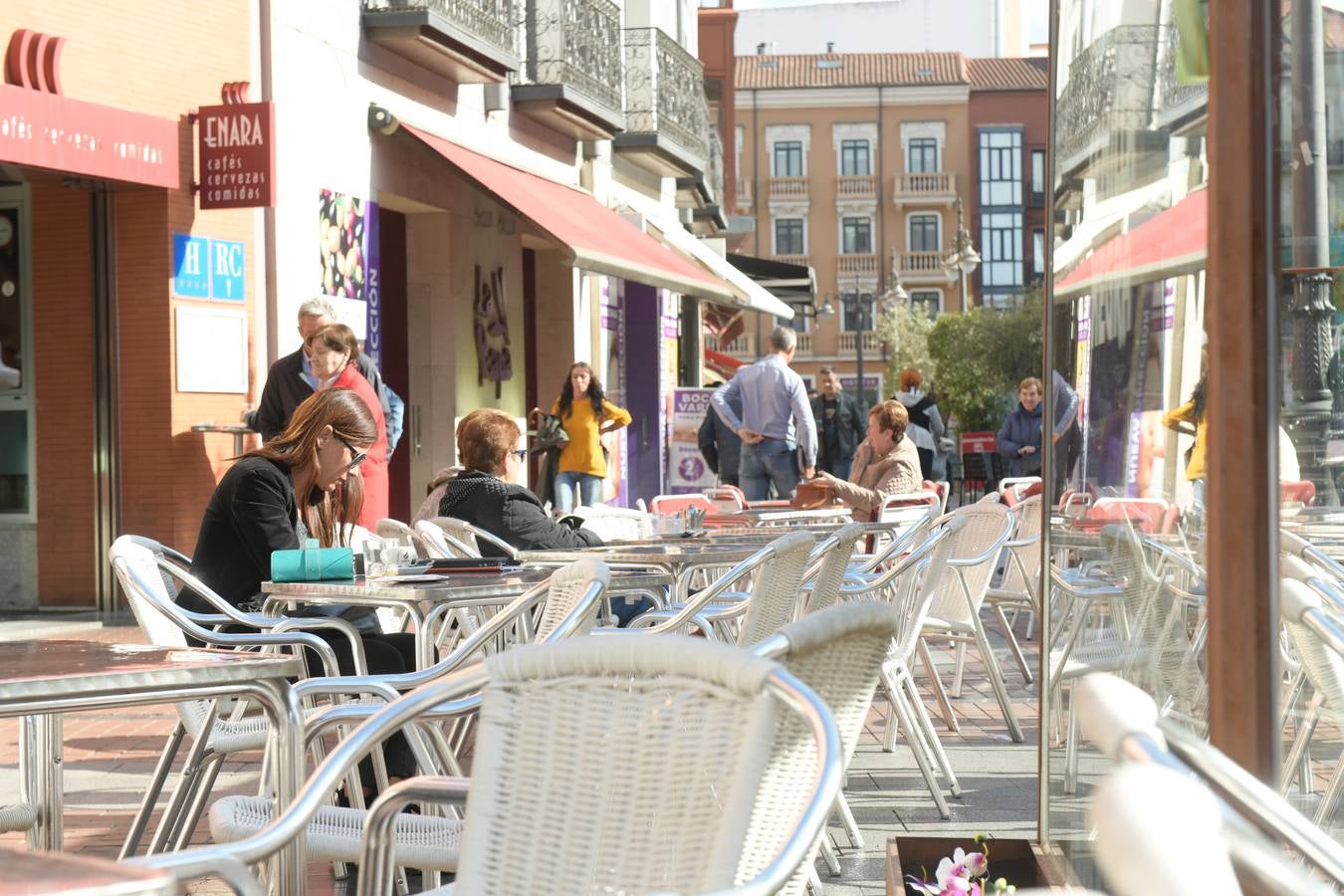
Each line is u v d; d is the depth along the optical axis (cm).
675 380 2892
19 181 1366
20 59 1195
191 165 1361
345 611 638
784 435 1694
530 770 262
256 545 614
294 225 1488
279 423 1102
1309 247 332
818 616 257
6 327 1388
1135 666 333
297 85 1498
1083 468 388
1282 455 342
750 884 211
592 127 2200
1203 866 115
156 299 1343
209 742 487
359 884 300
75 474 1373
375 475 1040
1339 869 201
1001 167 7756
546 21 2086
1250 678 216
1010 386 5428
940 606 870
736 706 240
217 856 249
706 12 5031
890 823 650
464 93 1894
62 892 164
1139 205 334
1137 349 335
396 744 550
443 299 1856
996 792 711
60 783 452
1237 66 217
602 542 843
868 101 7762
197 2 1373
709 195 3069
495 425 813
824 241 7788
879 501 1185
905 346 7181
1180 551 299
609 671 258
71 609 1374
